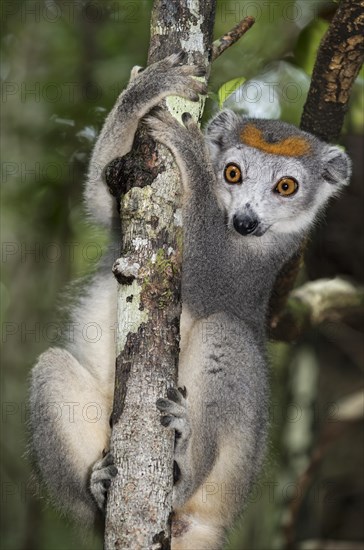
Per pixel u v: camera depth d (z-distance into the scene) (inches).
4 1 689.0
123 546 302.7
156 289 327.6
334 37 414.3
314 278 681.0
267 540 600.7
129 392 319.9
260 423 446.3
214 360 427.5
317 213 507.5
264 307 486.9
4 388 727.1
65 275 696.4
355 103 592.7
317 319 583.8
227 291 459.2
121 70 644.7
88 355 454.3
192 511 438.9
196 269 431.8
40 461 434.0
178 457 393.7
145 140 363.9
